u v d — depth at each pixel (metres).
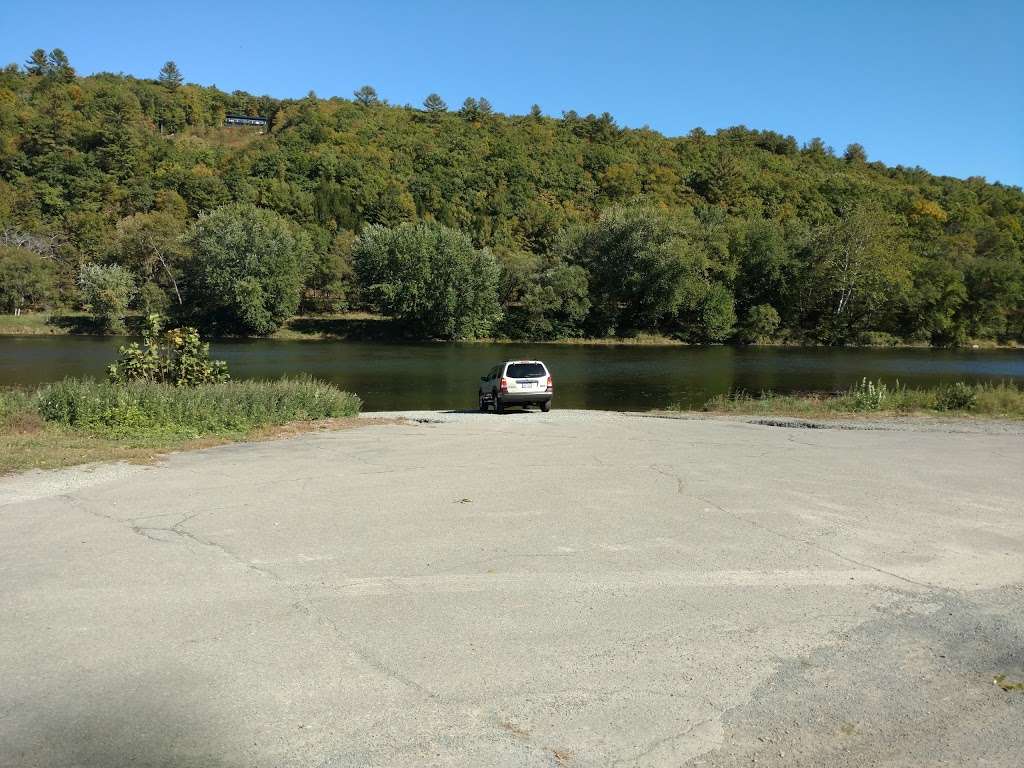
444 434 15.32
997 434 15.42
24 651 4.25
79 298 75.00
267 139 144.62
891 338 69.94
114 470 10.10
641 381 38.28
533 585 5.48
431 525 7.18
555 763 3.20
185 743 3.30
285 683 3.90
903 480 9.68
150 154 114.75
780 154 165.75
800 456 11.85
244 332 73.50
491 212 116.56
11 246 76.56
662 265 68.75
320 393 19.39
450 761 3.20
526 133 158.00
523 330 72.19
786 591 5.40
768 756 3.30
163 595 5.19
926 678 4.08
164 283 78.31
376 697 3.76
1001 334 73.62
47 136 108.19
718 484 9.34
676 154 151.88
